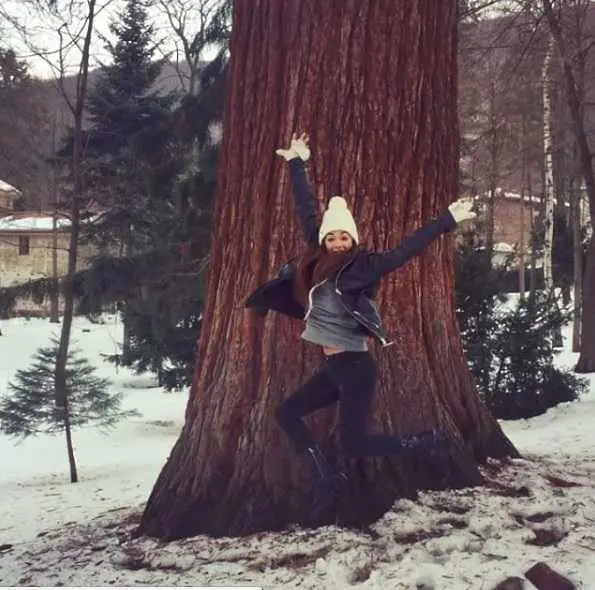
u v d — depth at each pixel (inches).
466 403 237.8
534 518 197.0
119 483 389.4
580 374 739.4
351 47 212.7
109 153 858.8
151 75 908.0
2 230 1584.6
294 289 170.9
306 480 199.6
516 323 541.3
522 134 1184.8
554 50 678.5
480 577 164.7
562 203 1389.0
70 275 616.1
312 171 211.9
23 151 1108.5
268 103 219.6
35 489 399.9
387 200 214.4
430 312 227.6
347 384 165.0
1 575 200.7
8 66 812.0
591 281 759.1
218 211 232.7
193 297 671.8
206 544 193.9
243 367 213.8
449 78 235.1
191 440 218.8
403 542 183.6
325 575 170.2
